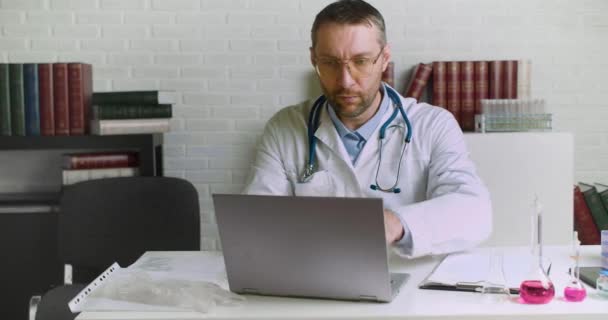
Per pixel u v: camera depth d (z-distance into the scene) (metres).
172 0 3.89
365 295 1.67
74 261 2.78
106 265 2.79
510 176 3.56
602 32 3.94
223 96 3.94
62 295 2.47
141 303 1.68
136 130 3.60
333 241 1.62
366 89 2.13
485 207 2.09
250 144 3.96
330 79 2.13
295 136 2.43
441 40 3.92
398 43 3.92
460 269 1.87
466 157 2.34
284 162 2.43
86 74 3.69
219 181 3.97
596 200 3.69
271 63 3.92
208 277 1.90
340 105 2.16
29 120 3.59
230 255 1.71
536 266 1.68
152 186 2.83
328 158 2.37
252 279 1.73
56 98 3.59
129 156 3.69
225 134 3.96
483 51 3.93
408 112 2.40
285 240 1.66
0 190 3.92
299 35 3.91
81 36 3.89
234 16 3.90
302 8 3.90
